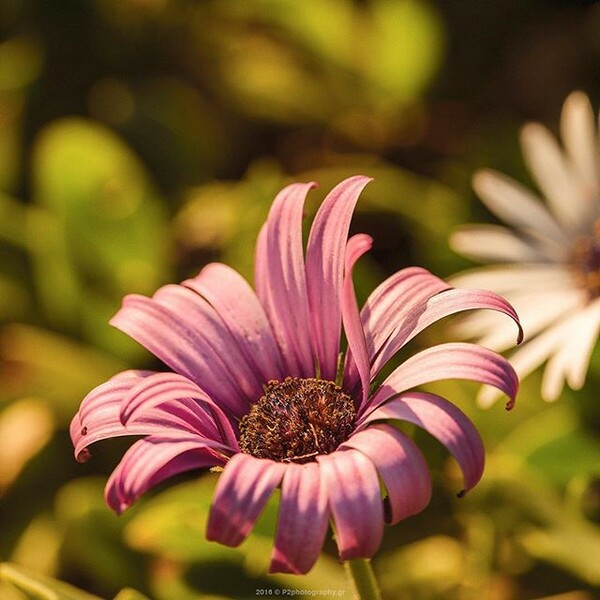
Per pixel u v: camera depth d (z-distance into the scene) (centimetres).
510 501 35
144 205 42
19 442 40
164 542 35
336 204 29
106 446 40
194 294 30
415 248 42
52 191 41
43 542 39
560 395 36
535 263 37
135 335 29
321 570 35
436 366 27
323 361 30
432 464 36
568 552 35
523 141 38
